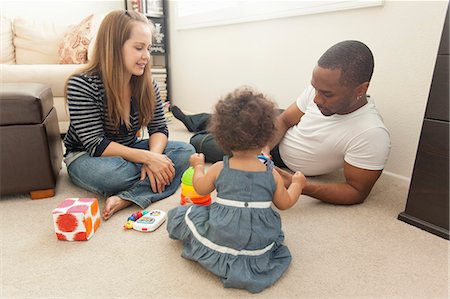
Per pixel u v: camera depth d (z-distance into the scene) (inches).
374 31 51.1
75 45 80.7
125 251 33.7
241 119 27.7
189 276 30.3
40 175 44.2
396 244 35.6
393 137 51.9
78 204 36.0
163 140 49.8
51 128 47.4
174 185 47.3
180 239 34.1
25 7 97.3
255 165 30.0
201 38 91.0
